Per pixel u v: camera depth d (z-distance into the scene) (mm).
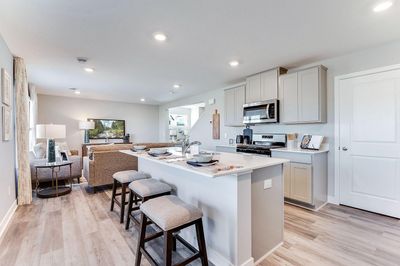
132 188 2166
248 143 4324
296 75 3355
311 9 1921
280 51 2914
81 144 6938
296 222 2574
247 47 2775
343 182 3123
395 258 1845
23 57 3104
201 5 1855
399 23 2164
